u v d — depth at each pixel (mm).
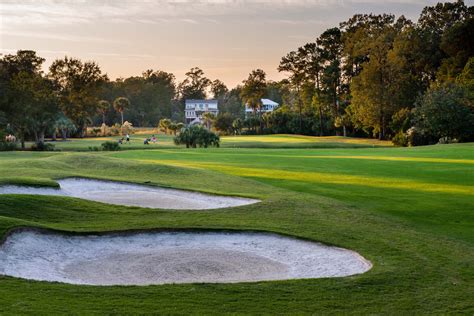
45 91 79688
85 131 113750
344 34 102688
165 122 113875
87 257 13203
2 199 17250
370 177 28719
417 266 12039
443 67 78438
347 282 10789
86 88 108312
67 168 31922
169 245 14406
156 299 9406
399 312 9180
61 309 8688
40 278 11125
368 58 97562
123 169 31672
